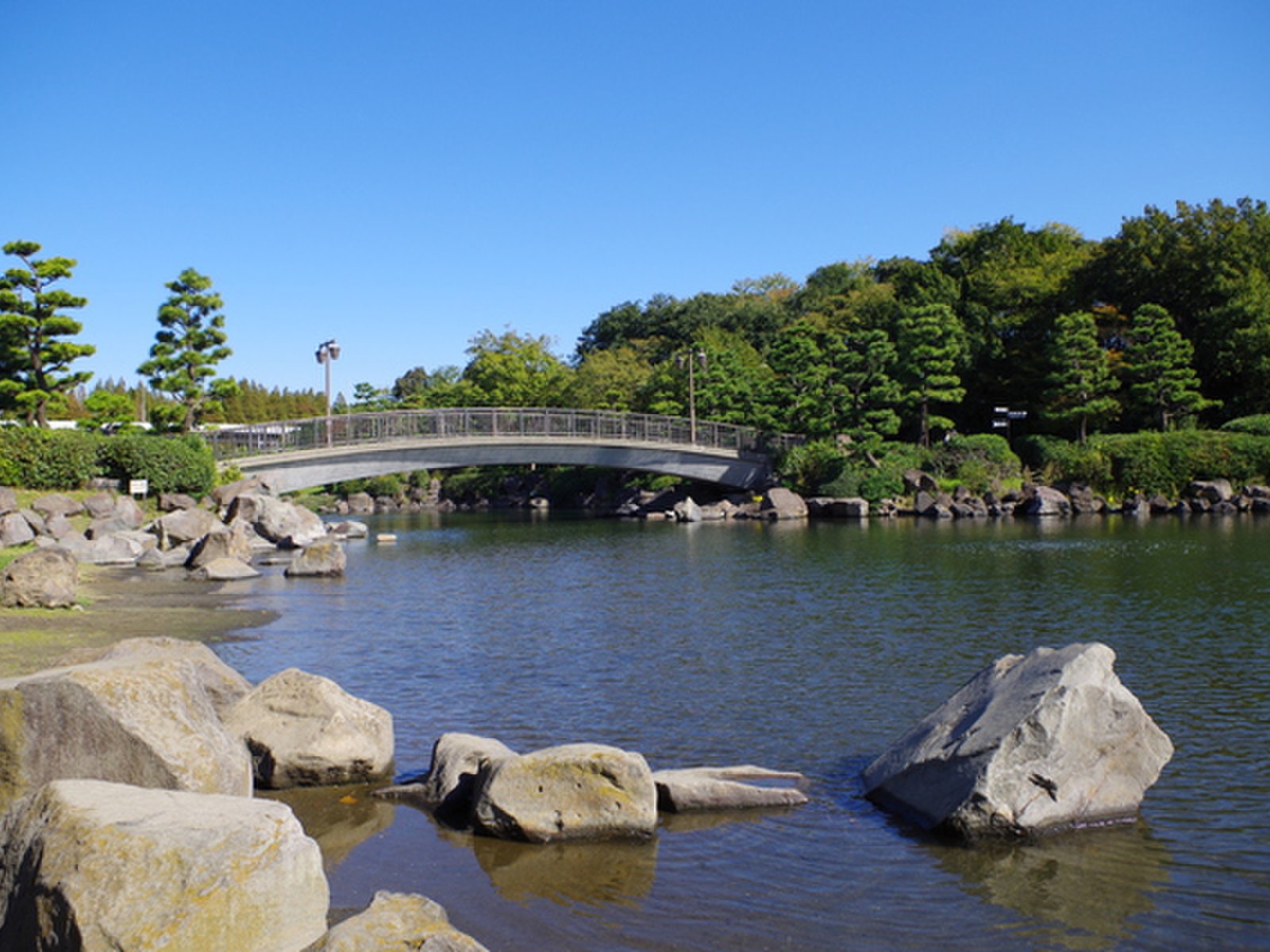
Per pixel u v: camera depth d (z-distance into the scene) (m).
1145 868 8.56
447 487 105.12
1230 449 59.28
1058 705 9.48
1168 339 62.50
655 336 109.56
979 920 7.61
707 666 17.06
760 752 12.11
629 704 14.52
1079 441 62.78
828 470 62.56
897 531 47.75
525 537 49.56
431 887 8.20
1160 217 70.06
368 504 95.38
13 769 7.88
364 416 53.97
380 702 14.70
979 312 72.69
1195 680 15.27
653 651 18.50
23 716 7.95
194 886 5.91
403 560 38.12
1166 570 28.67
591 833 9.25
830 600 24.59
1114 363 67.75
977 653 17.73
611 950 7.12
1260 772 11.09
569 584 29.45
